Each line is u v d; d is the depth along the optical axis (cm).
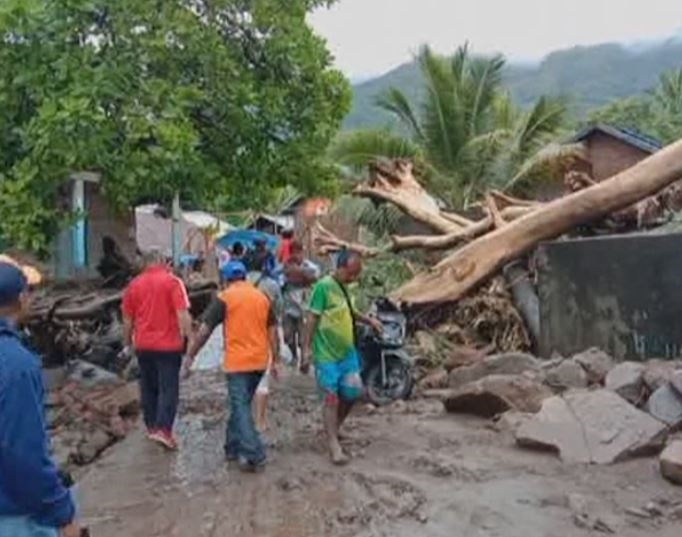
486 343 1238
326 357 778
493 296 1247
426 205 1548
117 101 1194
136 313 848
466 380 1062
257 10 1384
